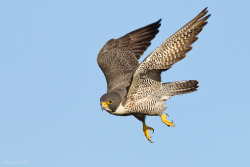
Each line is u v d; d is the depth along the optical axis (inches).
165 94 577.3
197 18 510.6
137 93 569.6
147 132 602.5
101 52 671.1
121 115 585.0
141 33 671.1
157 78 561.0
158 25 661.3
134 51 663.8
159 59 534.6
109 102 568.4
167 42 522.9
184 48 523.5
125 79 622.2
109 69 642.2
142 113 584.4
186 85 578.6
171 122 587.8
